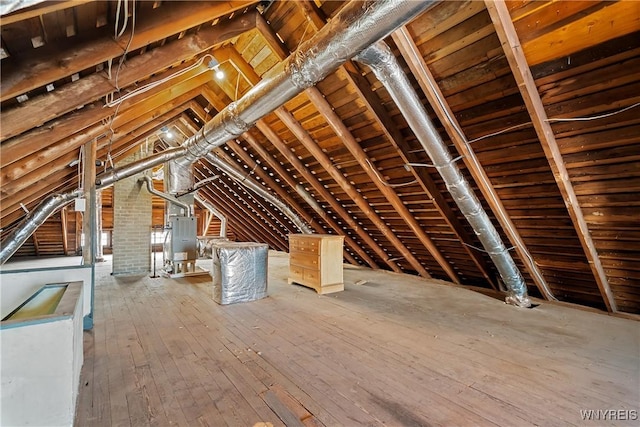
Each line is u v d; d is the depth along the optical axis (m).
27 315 2.39
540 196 3.01
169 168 5.97
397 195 4.16
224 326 3.18
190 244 5.97
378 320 3.37
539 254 3.70
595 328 3.11
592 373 2.21
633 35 1.82
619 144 2.29
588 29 1.89
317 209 5.68
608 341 2.78
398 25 1.71
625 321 3.31
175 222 5.84
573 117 2.29
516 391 1.99
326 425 1.68
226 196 8.15
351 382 2.11
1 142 2.06
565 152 2.52
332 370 2.28
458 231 4.05
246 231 9.70
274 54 3.20
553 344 2.72
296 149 4.69
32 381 1.49
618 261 3.08
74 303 1.87
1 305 2.89
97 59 1.71
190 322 3.30
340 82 3.14
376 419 1.72
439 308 3.80
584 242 3.00
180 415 1.75
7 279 2.92
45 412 1.51
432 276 5.78
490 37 2.19
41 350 1.51
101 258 8.82
